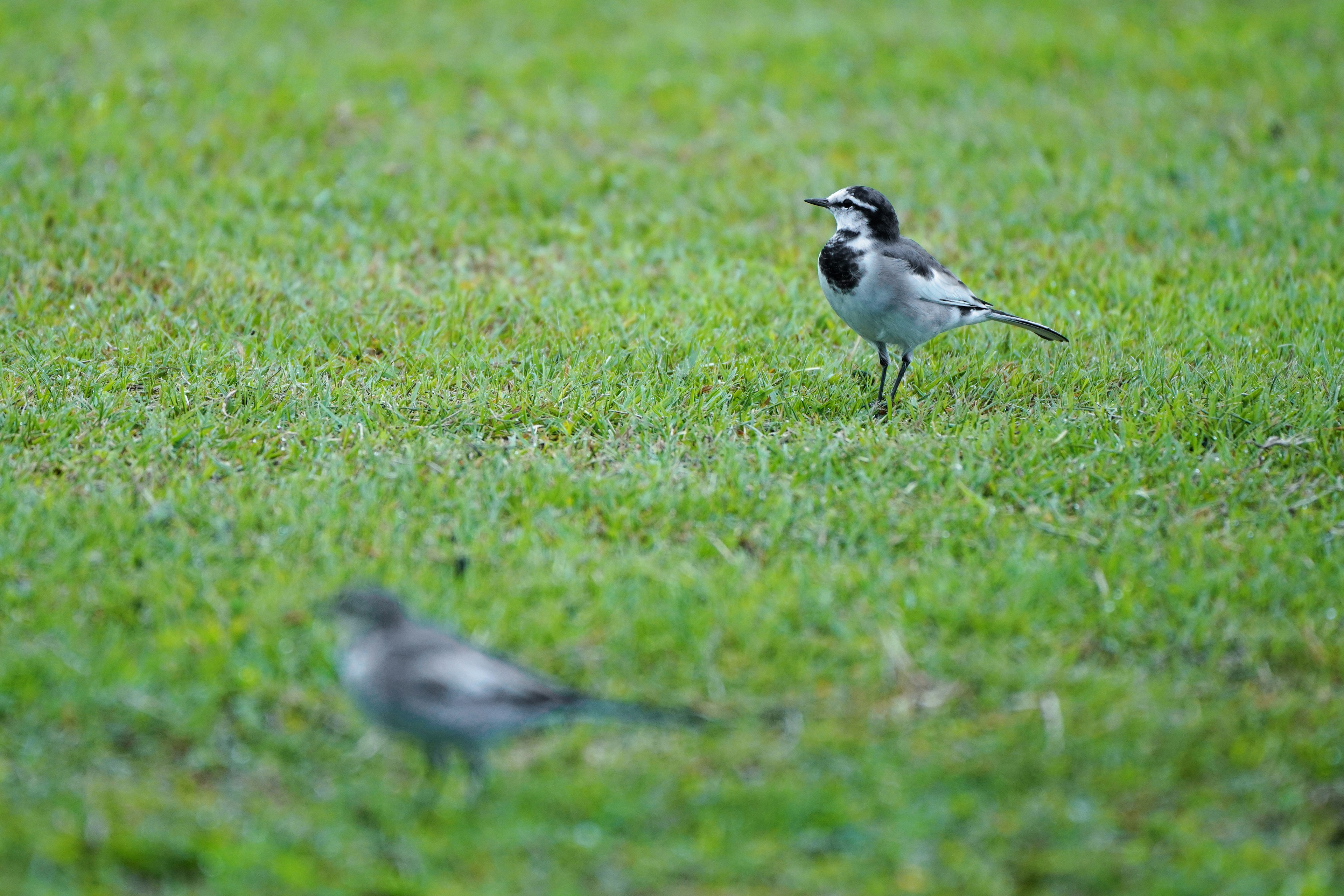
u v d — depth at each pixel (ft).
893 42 86.02
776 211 62.13
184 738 26.04
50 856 22.65
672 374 44.91
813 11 94.02
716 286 52.60
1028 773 25.40
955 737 26.50
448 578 31.63
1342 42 86.63
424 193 61.87
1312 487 37.65
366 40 87.45
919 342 42.68
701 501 35.86
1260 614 31.53
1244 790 25.21
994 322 49.73
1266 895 22.47
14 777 24.85
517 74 80.23
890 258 41.37
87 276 51.29
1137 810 24.76
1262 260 56.08
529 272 54.44
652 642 29.14
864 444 39.81
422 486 36.45
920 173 66.33
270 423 40.37
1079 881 22.90
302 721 26.84
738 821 23.97
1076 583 32.63
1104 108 75.87
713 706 27.40
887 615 30.66
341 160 65.92
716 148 70.18
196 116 71.20
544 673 28.30
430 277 53.36
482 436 40.32
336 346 46.47
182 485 36.22
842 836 23.80
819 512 35.99
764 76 80.79
